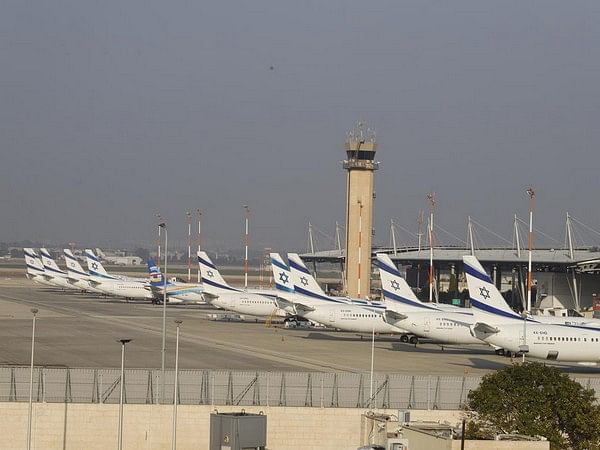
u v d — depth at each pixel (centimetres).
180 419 8612
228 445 7619
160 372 9612
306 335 18475
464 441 7031
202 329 19312
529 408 8169
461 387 9706
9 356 13488
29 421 8125
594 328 13312
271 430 8750
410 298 15725
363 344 16800
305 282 17762
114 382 9131
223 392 9169
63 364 12688
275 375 9912
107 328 18588
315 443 8788
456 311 16300
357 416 8850
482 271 13488
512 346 13188
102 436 8525
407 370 13025
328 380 9881
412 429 7650
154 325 19738
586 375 13100
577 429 8169
